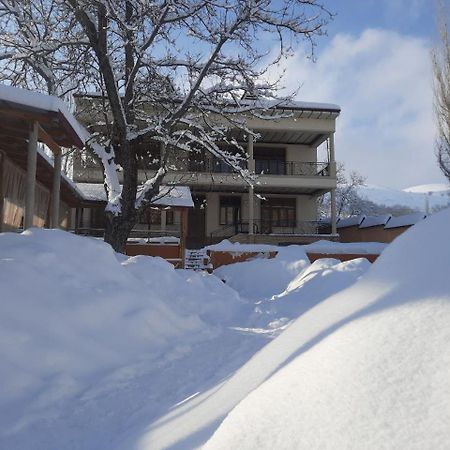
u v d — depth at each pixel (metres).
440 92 16.75
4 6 12.98
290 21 12.88
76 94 16.08
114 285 5.66
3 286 4.49
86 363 4.30
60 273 5.28
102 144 14.41
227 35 12.55
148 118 14.45
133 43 12.56
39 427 3.17
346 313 1.95
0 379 3.65
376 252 20.39
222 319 7.86
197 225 29.00
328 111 26.80
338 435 1.26
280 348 2.34
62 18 12.83
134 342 5.04
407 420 1.22
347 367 1.49
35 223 13.16
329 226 31.95
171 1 11.95
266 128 26.69
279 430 1.40
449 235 2.01
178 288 8.45
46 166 11.22
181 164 25.67
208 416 2.11
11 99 7.09
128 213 12.92
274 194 29.66
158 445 2.08
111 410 3.44
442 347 1.39
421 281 1.81
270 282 15.87
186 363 4.75
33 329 4.27
